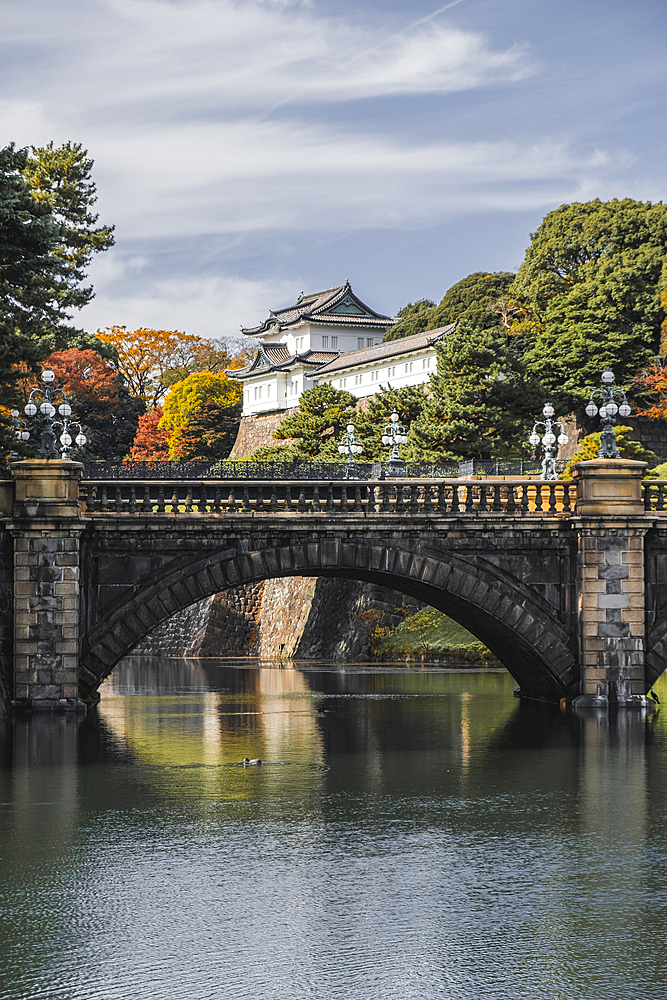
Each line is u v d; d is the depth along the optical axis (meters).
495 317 127.56
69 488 43.69
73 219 125.12
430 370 125.06
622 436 83.50
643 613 46.34
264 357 161.50
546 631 47.16
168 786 32.16
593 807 29.28
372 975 18.12
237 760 36.56
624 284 100.44
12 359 62.47
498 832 26.73
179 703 56.38
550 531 47.12
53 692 43.59
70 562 43.66
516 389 91.06
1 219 58.81
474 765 35.41
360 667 83.12
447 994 17.50
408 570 46.75
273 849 25.23
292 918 20.61
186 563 45.28
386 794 31.06
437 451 88.12
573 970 18.36
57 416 104.75
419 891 22.19
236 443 162.12
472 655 81.44
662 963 18.66
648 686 46.75
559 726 43.38
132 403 163.75
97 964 18.53
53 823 27.58
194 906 21.27
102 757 36.72
